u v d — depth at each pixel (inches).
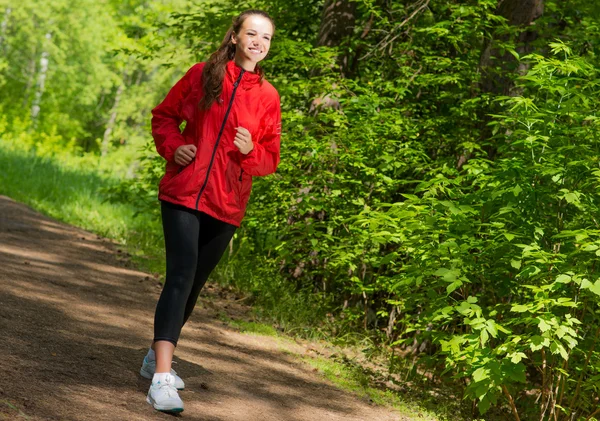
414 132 265.7
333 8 311.4
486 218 185.3
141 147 352.8
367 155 262.8
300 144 254.7
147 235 380.8
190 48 379.2
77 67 1302.9
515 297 185.5
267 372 179.6
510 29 265.1
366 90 268.1
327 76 275.9
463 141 263.1
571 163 167.2
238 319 235.0
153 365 145.6
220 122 136.0
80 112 1483.8
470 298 165.6
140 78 1475.1
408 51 296.5
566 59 190.1
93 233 374.3
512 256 168.6
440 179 181.9
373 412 167.6
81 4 1264.8
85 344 161.6
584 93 194.4
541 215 179.2
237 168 138.4
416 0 312.2
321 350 222.1
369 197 267.7
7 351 140.6
